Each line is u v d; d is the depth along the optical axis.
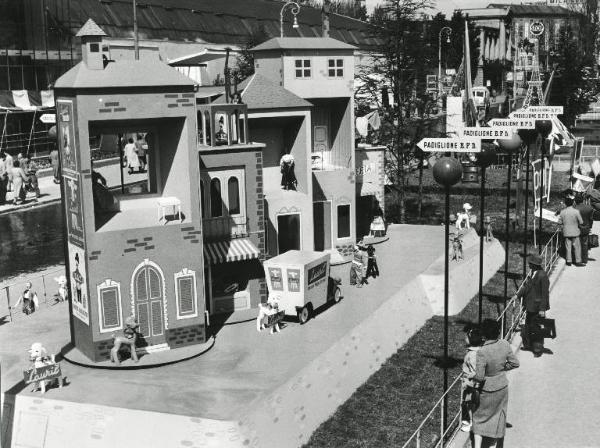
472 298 33.12
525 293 25.83
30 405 20.19
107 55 23.50
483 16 146.12
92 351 22.84
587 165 64.88
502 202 54.94
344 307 27.53
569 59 86.88
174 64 42.06
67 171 23.38
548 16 141.25
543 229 45.09
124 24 70.50
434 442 20.00
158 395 20.16
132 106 22.78
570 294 32.31
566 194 38.94
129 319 22.78
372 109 49.34
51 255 36.09
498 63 127.38
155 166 25.00
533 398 22.55
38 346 21.14
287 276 25.77
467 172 64.25
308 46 33.12
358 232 39.97
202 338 24.27
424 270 32.53
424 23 52.06
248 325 26.06
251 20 87.12
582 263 36.81
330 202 34.25
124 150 45.78
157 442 18.77
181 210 24.14
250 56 57.94
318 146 35.22
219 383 20.89
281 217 30.98
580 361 25.19
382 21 48.91
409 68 49.03
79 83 22.05
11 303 29.02
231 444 18.28
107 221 23.50
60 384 20.97
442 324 30.03
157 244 23.48
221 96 30.92
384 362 26.12
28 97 60.34
